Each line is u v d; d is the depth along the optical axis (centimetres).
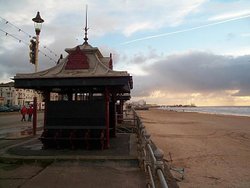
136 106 14512
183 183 920
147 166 630
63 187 637
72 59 1068
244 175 1033
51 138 1038
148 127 3322
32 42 1709
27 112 3466
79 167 825
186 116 7106
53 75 1002
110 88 1180
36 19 1703
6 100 10181
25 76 1008
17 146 1133
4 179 697
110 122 1415
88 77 980
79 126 1050
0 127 2350
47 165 848
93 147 1033
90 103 1059
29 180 689
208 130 2980
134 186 646
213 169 1114
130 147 1086
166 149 1591
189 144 1812
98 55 1180
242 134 2575
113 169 802
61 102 1068
